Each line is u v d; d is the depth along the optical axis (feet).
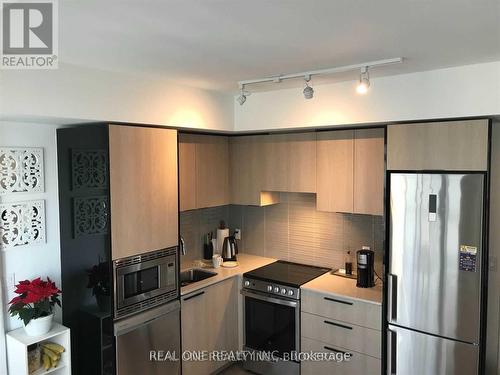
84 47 7.32
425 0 5.31
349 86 10.69
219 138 13.64
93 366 9.65
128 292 9.75
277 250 14.71
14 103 7.66
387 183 10.11
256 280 12.55
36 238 9.64
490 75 8.77
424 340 9.76
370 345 10.59
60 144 9.96
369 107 10.40
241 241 15.62
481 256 8.92
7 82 7.57
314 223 13.76
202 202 12.98
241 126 12.80
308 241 13.96
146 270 10.21
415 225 9.71
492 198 10.51
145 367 10.25
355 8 5.58
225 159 13.94
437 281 9.49
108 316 9.36
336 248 13.33
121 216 9.45
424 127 9.53
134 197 9.75
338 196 11.84
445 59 8.46
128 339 9.78
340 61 8.57
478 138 8.89
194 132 12.77
